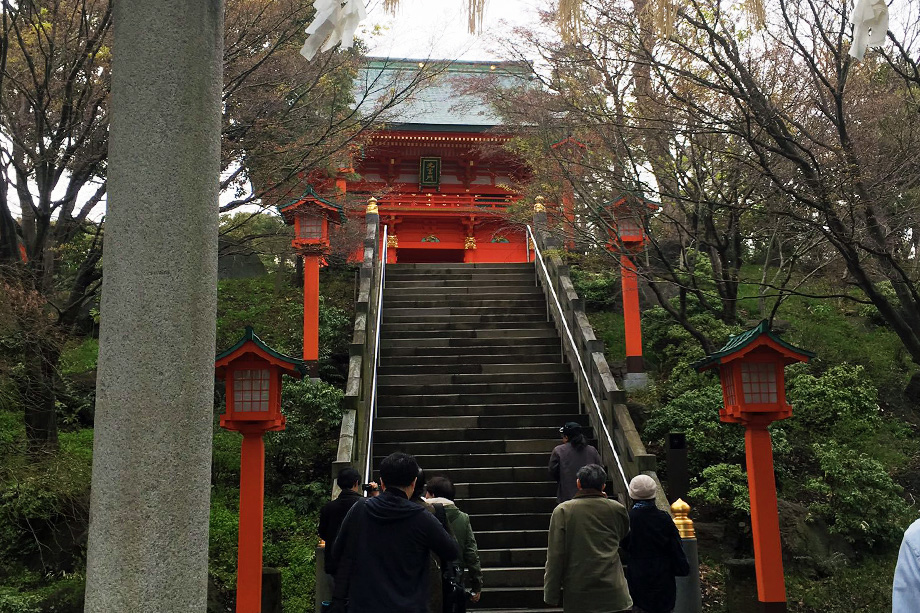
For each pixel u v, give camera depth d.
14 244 8.76
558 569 4.67
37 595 7.73
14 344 7.41
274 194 10.41
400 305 13.59
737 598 7.26
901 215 8.06
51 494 8.09
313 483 11.31
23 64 9.45
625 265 10.70
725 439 10.69
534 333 12.30
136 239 2.50
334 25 3.04
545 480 9.05
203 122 2.66
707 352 11.73
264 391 6.62
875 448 12.23
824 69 7.97
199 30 2.69
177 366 2.47
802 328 16.06
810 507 10.02
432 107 22.92
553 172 11.38
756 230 12.46
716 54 7.59
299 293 19.58
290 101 11.18
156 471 2.38
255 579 6.44
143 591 2.30
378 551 3.57
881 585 8.80
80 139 8.58
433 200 23.36
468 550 4.88
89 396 13.07
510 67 13.07
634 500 5.19
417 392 10.72
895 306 15.81
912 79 7.33
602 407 9.36
